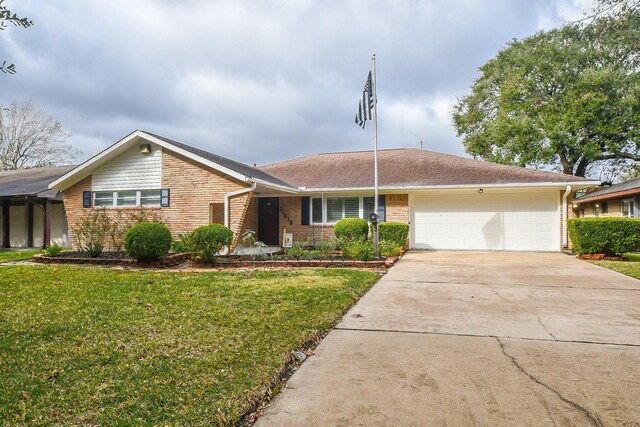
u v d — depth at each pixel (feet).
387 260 35.73
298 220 54.49
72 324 15.78
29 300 20.43
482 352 12.85
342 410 9.20
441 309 18.72
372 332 15.17
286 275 28.53
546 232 48.75
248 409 9.19
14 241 62.59
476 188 47.80
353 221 45.21
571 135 80.07
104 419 8.48
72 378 10.61
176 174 45.06
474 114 97.71
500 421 8.61
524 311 18.21
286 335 14.24
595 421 8.57
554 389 10.12
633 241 37.70
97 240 41.88
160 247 35.24
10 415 8.60
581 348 13.15
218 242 35.94
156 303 19.54
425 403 9.46
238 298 20.56
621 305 19.30
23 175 69.10
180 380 10.47
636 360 12.06
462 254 44.98
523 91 85.56
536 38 87.30
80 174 48.11
